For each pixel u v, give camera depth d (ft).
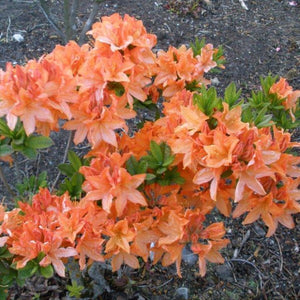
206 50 2.65
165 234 1.97
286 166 1.88
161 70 2.36
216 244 1.97
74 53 2.02
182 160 1.94
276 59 5.11
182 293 2.86
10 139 1.88
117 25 1.96
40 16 5.11
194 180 1.76
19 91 1.67
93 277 2.64
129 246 1.89
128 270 2.85
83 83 1.87
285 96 2.51
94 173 1.83
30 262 1.80
